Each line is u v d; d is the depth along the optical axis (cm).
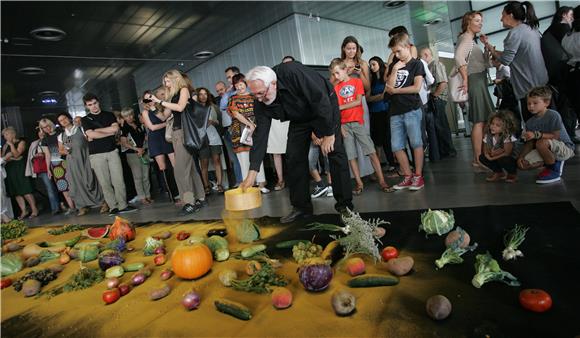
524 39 390
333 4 972
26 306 221
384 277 179
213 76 1305
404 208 338
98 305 206
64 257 295
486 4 1062
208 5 845
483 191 355
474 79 430
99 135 557
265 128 308
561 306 145
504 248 204
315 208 400
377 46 1291
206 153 615
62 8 744
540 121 361
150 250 283
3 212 703
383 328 146
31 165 718
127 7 791
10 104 1291
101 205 659
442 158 623
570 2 927
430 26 1243
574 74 412
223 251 242
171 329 167
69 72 1141
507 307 149
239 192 293
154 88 1362
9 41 859
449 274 182
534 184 353
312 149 448
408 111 399
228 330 159
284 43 1048
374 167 432
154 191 840
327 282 180
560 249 192
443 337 136
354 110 420
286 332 151
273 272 202
